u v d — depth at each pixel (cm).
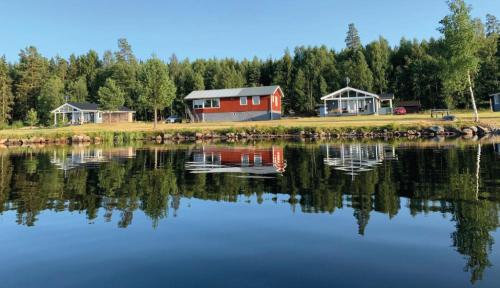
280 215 739
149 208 827
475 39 3728
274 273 469
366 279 445
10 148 3200
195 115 6059
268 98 5669
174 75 9406
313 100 8169
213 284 443
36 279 469
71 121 7081
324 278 451
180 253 547
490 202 789
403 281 437
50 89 7794
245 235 621
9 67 9831
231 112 5850
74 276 476
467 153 1783
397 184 1034
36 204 887
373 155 1856
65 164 1794
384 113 5822
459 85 3875
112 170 1525
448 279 439
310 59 8812
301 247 557
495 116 4206
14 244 599
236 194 959
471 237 578
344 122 4409
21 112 8681
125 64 9506
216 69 9081
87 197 964
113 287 443
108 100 6912
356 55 8800
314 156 1895
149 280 459
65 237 632
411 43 8944
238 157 1966
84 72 10606
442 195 871
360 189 979
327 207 792
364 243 566
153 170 1498
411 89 8025
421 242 562
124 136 4278
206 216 748
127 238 621
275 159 1802
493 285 421
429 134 3506
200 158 1972
